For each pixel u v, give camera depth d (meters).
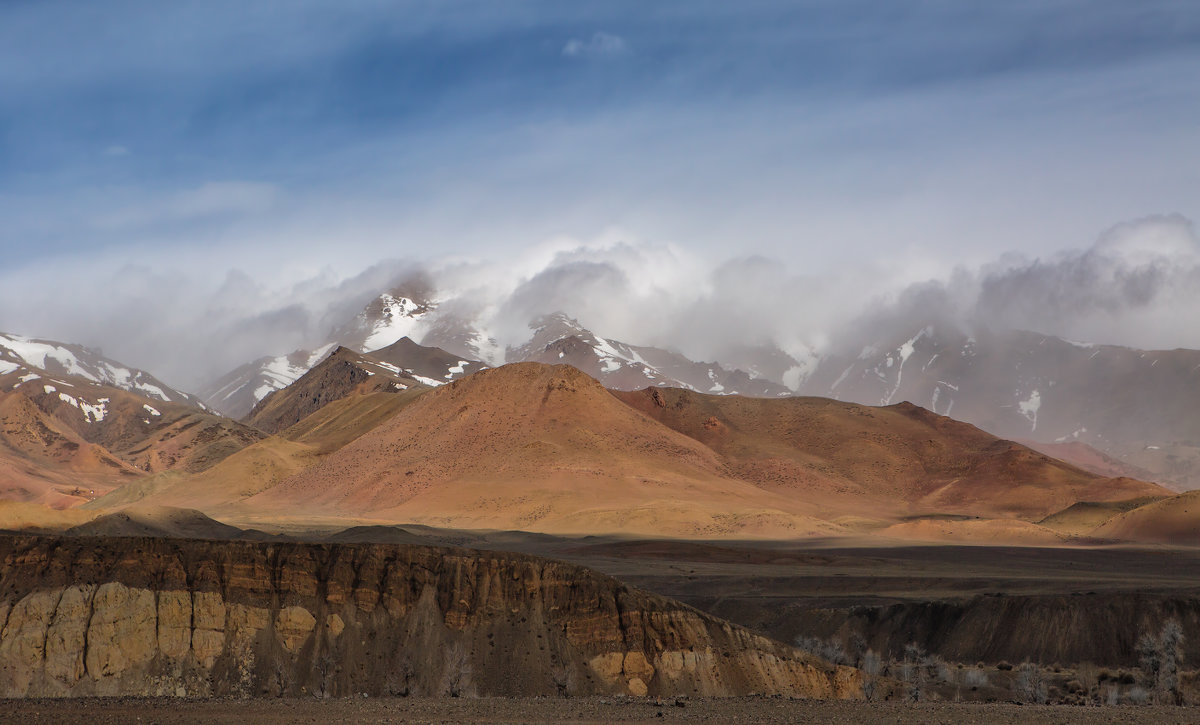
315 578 84.12
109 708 67.69
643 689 83.12
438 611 84.94
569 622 85.62
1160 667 105.50
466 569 86.88
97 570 79.56
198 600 80.12
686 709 71.50
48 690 74.56
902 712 71.62
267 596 82.25
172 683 76.94
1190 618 118.56
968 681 102.00
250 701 72.56
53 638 76.19
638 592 88.00
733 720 66.62
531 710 69.75
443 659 82.81
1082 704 90.31
